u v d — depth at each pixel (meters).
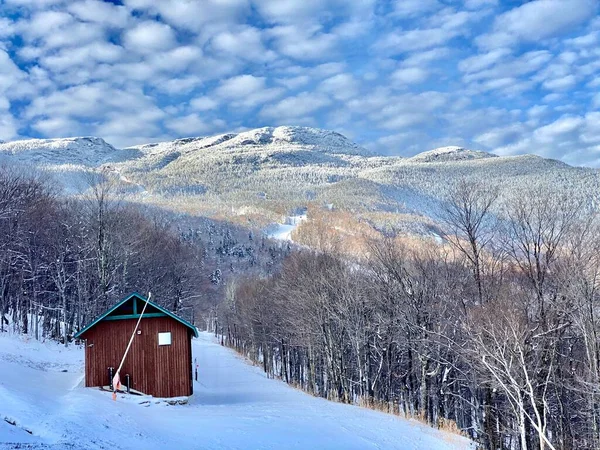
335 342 44.56
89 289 52.31
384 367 46.88
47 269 50.53
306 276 44.38
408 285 35.38
